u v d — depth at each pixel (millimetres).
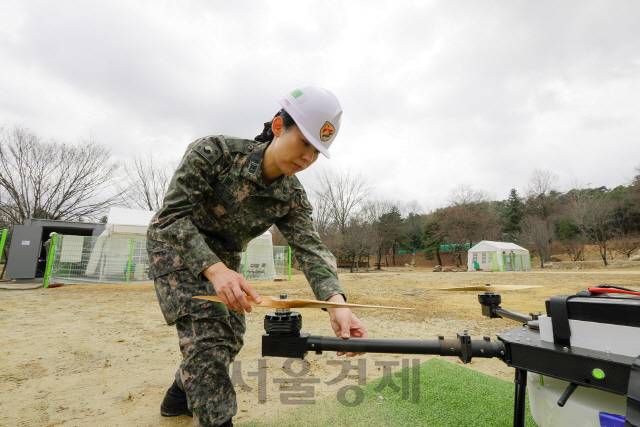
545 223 39781
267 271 15633
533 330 1237
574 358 925
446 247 46531
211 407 1370
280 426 1778
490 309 1636
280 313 1230
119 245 12836
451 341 1150
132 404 2201
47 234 15656
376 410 1932
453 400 2041
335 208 37969
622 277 16375
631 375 765
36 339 4117
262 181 1521
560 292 10094
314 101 1359
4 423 1932
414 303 7691
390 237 41969
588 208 37312
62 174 24266
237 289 1135
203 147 1438
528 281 14508
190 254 1262
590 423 949
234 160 1510
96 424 1910
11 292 9609
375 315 6008
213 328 1430
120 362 3191
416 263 51062
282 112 1424
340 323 1378
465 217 41750
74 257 12039
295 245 1725
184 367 1412
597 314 931
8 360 3240
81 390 2463
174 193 1381
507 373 2756
